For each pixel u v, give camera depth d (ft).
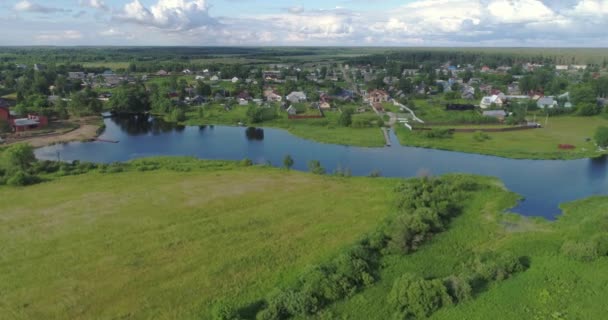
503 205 179.32
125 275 118.21
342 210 167.73
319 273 110.22
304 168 252.01
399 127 353.92
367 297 107.04
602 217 149.79
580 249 123.65
